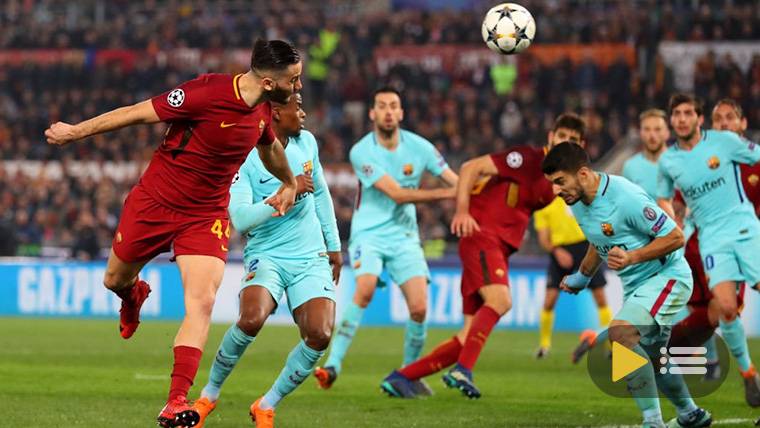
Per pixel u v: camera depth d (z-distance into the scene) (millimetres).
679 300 23516
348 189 77438
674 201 33969
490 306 29812
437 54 92375
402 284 33562
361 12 102062
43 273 65875
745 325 57906
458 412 27406
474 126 84812
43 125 89500
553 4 96812
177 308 63781
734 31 87312
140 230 20875
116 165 83750
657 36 88812
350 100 90688
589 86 86312
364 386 33469
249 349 46188
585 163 23203
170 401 19812
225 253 21109
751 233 30578
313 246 23203
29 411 26312
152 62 94188
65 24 102188
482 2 100000
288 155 23562
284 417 26141
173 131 20531
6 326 56750
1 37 98000
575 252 44000
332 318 22453
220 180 20781
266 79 19891
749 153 30672
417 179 34500
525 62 88750
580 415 27031
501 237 30641
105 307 65000
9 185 81375
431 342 51031
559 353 46531
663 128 34938
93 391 30812
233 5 103500
